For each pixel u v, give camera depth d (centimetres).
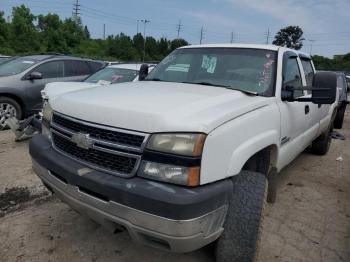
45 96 519
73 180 255
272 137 317
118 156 241
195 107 257
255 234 266
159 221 220
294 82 399
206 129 232
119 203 231
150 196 220
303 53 476
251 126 281
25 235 331
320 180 527
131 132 236
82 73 859
